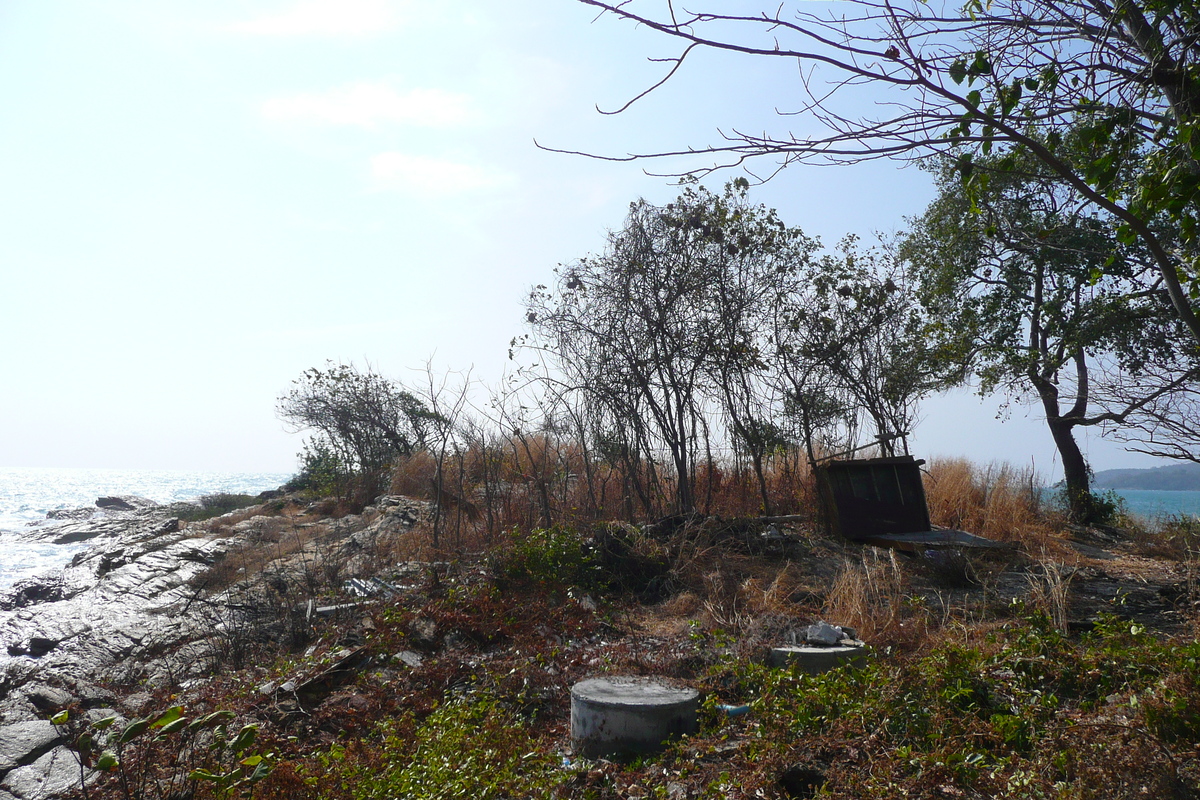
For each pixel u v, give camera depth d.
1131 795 3.61
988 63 3.54
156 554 16.08
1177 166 3.34
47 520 40.53
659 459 14.24
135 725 4.16
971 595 8.94
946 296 17.45
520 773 5.09
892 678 5.27
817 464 12.34
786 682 5.74
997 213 13.80
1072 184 3.44
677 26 3.12
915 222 17.89
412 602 9.33
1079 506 17.00
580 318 14.15
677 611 9.22
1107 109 3.54
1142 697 4.36
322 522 18.70
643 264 13.58
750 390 14.34
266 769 4.31
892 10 3.33
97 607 12.44
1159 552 12.49
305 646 8.95
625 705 5.37
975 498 14.38
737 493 14.68
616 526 11.52
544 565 10.16
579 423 14.41
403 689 7.14
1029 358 16.52
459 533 13.85
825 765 4.52
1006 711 4.92
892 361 15.28
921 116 3.46
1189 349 11.65
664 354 13.49
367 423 25.41
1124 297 12.87
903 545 10.80
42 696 8.01
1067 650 5.51
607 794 4.74
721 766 4.79
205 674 8.53
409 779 4.92
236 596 11.45
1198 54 3.57
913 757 4.36
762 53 3.23
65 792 5.75
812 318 14.76
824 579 9.91
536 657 7.43
